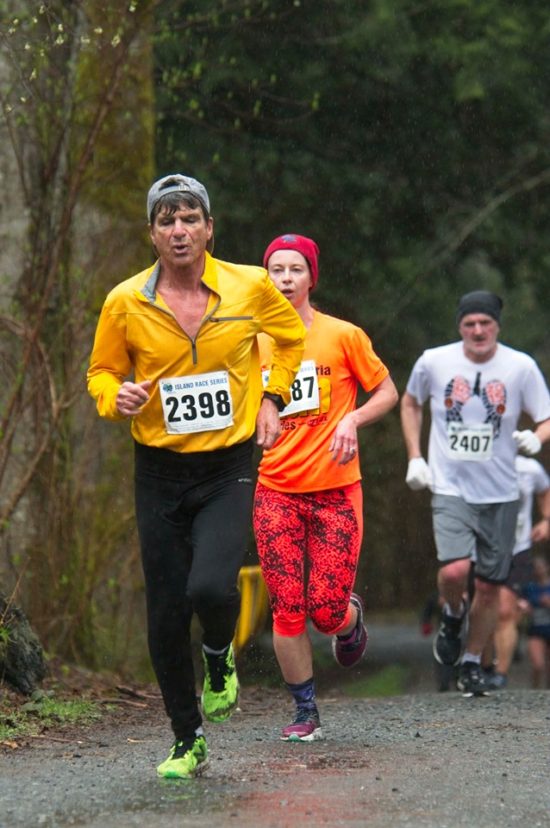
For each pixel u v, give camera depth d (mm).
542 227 52312
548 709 23672
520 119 49562
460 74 46750
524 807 15211
